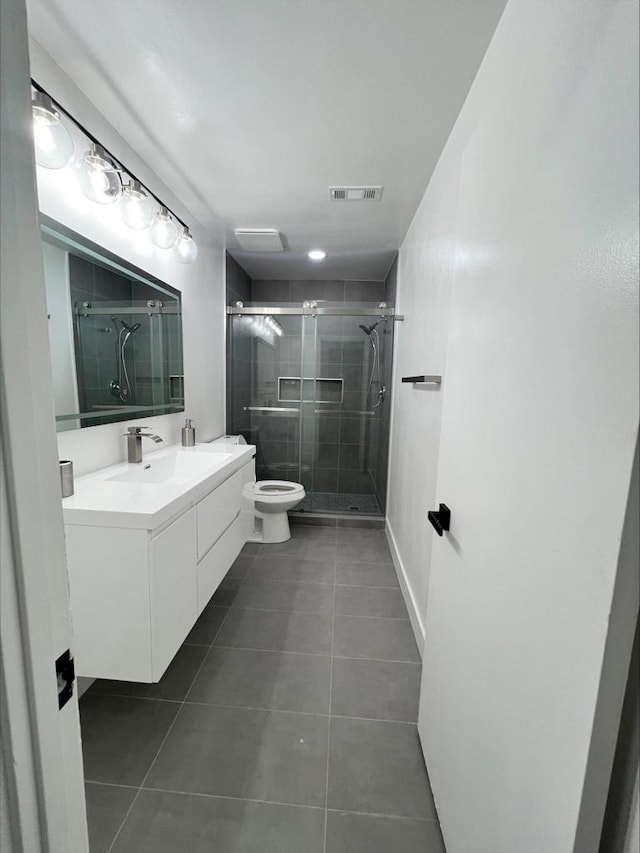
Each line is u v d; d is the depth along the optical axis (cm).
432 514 106
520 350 64
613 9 43
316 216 222
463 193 97
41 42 108
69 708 44
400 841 97
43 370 38
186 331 225
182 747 121
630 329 39
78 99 126
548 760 51
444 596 102
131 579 111
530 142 62
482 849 71
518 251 66
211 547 157
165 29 103
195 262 234
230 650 166
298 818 102
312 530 307
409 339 228
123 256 162
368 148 155
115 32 104
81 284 137
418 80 119
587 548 45
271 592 213
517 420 64
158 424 198
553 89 56
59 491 41
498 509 70
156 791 108
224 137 150
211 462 190
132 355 170
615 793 44
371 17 98
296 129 144
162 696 140
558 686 50
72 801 45
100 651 116
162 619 117
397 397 271
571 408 49
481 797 72
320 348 358
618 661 42
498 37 98
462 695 85
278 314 301
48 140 102
